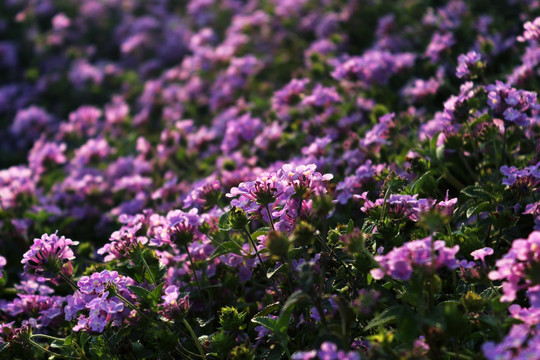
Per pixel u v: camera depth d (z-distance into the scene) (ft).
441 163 12.34
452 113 12.03
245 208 10.03
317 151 14.51
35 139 27.96
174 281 12.07
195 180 18.35
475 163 13.14
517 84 14.19
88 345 11.02
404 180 10.56
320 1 28.63
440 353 7.89
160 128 25.48
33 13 36.65
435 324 8.33
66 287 12.25
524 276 7.76
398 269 8.15
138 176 18.81
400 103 18.06
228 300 11.82
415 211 10.19
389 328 9.71
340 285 10.43
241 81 23.39
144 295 10.05
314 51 22.16
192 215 10.41
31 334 10.84
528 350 6.90
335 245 10.13
